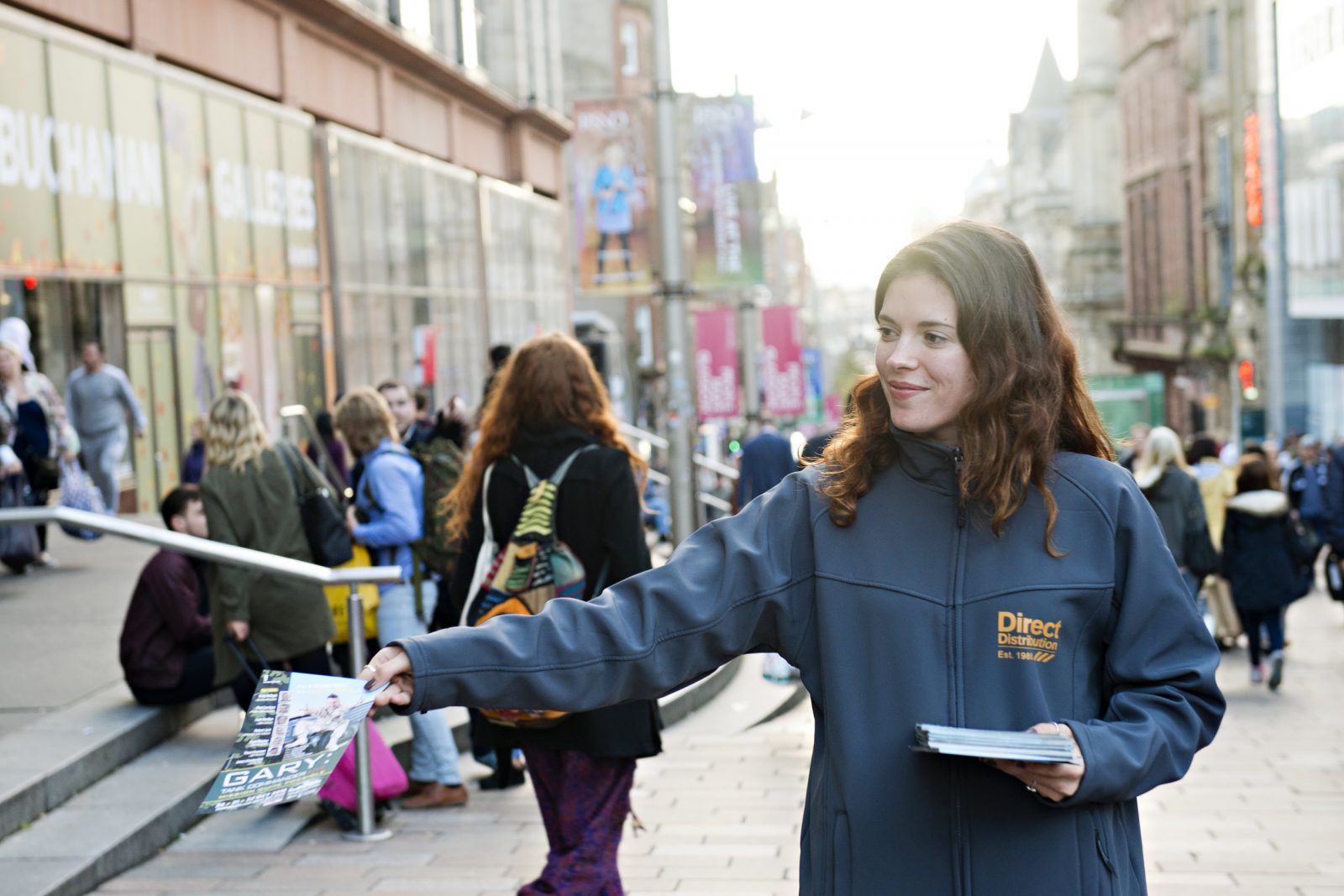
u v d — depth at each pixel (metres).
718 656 2.12
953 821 1.99
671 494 15.17
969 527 2.05
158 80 15.73
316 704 1.88
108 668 6.99
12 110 12.86
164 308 15.69
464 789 6.18
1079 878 1.98
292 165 19.73
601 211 15.26
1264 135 38.81
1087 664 2.04
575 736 4.02
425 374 25.20
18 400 10.20
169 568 6.27
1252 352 42.41
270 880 5.03
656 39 14.81
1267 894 5.00
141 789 5.61
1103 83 83.00
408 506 6.25
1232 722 8.95
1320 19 35.03
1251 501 10.20
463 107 29.14
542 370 4.28
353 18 21.42
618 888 4.16
